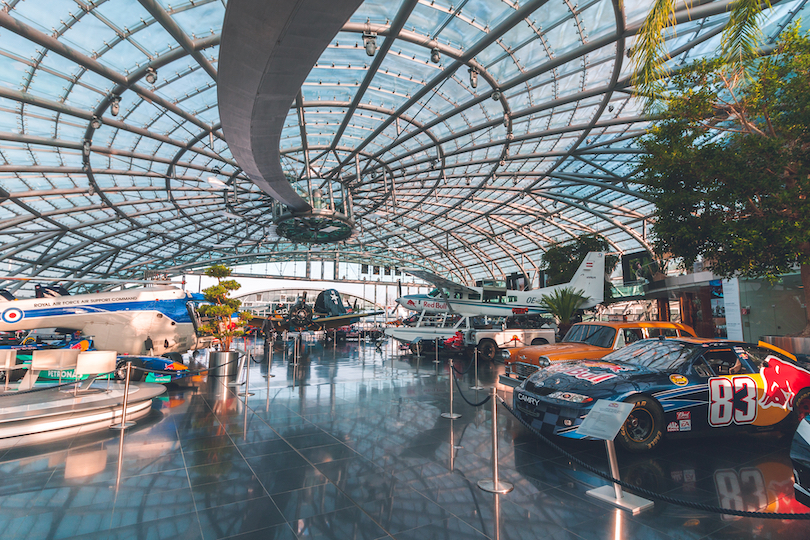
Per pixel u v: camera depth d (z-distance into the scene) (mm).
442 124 19766
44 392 7238
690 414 4957
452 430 5828
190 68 14312
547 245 44188
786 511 3354
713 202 8438
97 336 11133
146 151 19969
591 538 2951
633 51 5887
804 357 7438
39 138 16500
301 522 3178
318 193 25891
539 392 5406
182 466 4402
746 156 7938
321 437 5469
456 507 3449
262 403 7609
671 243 9375
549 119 19234
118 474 4172
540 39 13547
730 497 3641
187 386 9461
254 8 6855
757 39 5332
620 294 25016
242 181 26359
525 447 5098
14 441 5266
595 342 8492
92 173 20750
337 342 25859
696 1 11367
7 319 10516
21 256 33656
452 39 13453
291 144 21750
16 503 3492
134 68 13688
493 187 29641
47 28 11609
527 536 2979
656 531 3057
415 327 16562
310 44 7883
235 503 3512
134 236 37875
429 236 48219
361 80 16047
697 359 5348
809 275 8656
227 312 11844
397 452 4863
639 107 17938
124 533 2998
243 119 11469
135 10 11398
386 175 26438
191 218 34969
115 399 6508
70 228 29297
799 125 7695
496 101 17406
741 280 12461
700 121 8719
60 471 4250
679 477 4117
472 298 20750
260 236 45625
